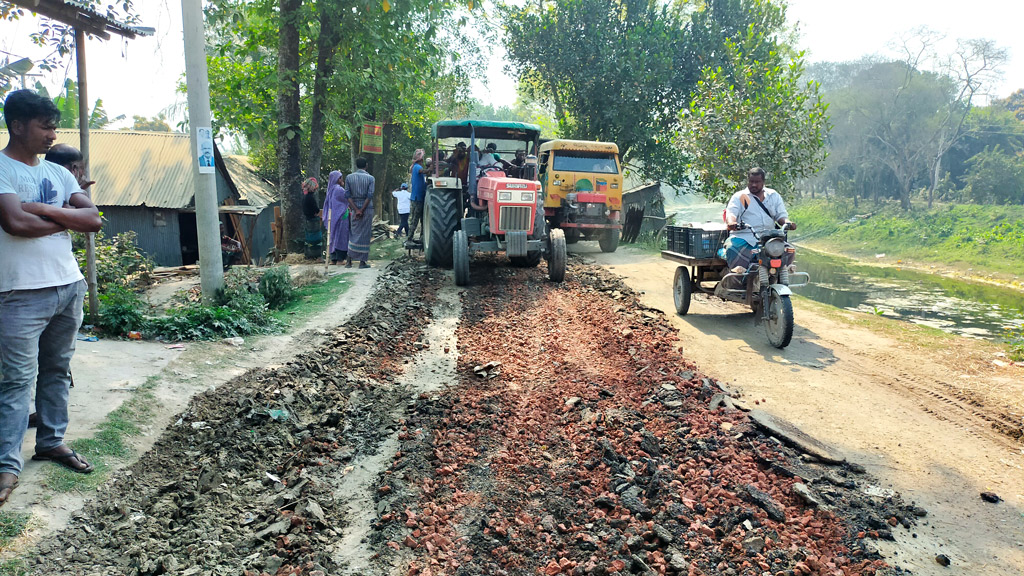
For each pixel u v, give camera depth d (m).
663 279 11.45
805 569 3.21
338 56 14.52
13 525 3.04
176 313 7.22
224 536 3.46
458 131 12.52
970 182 40.09
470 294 9.99
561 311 8.88
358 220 12.05
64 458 3.62
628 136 22.77
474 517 3.73
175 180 18.98
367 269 11.85
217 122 15.38
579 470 4.25
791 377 6.12
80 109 6.26
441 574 3.19
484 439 4.77
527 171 12.67
